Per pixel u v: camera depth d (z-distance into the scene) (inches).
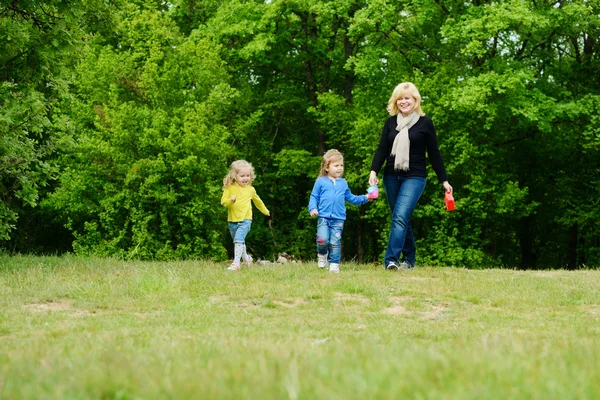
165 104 816.3
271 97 1029.2
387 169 391.9
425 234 982.4
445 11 902.4
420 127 378.3
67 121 536.7
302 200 1114.1
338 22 989.2
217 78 868.6
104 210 807.1
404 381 103.7
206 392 97.7
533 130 927.0
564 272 406.0
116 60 821.9
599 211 944.9
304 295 297.7
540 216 1099.3
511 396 96.0
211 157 789.2
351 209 973.8
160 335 192.4
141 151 768.3
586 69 940.6
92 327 219.1
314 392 96.0
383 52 876.0
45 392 103.0
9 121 449.4
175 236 794.8
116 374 113.0
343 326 227.6
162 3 1064.8
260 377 107.5
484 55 873.5
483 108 776.3
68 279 348.8
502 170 951.6
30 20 470.0
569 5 804.0
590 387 101.3
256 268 393.7
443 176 381.4
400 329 220.8
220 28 930.1
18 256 509.4
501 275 370.9
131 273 370.9
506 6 775.1
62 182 802.2
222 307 270.5
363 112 900.0
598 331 218.7
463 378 107.5
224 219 821.2
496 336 181.2
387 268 382.6
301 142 1102.4
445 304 288.4
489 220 914.7
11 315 245.8
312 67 1053.2
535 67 928.9
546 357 132.9
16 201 981.2
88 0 482.6
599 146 866.1
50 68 490.3
